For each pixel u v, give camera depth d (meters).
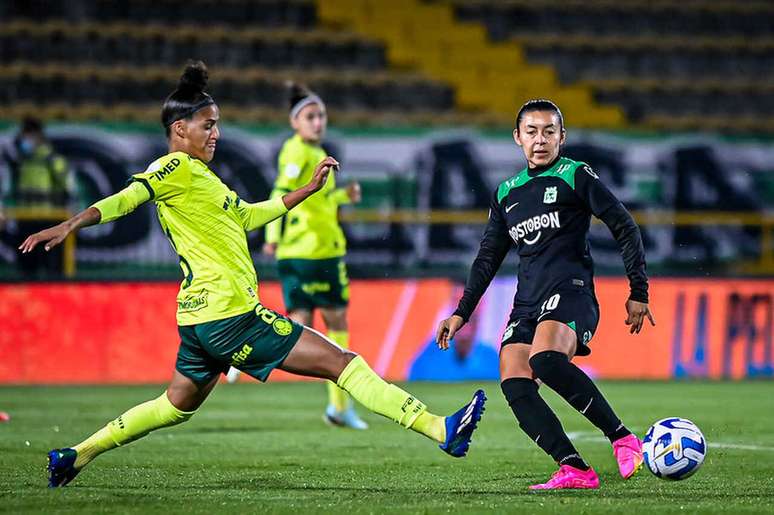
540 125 21.78
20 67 76.25
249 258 20.66
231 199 20.56
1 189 62.41
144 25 80.75
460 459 28.08
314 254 35.88
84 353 52.84
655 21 88.56
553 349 20.70
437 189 69.19
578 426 36.50
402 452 29.56
